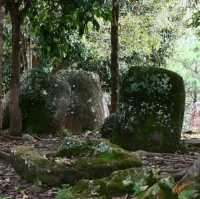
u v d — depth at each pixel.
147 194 4.88
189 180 4.58
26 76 12.25
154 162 7.45
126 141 8.66
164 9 18.05
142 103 8.70
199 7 17.34
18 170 7.15
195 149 8.99
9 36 14.75
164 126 8.61
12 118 10.76
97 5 11.16
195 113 22.92
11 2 10.63
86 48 17.30
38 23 11.67
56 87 12.11
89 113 12.84
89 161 6.57
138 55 19.20
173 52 21.03
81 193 5.95
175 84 8.70
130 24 17.08
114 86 12.45
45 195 6.24
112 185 5.89
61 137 11.14
